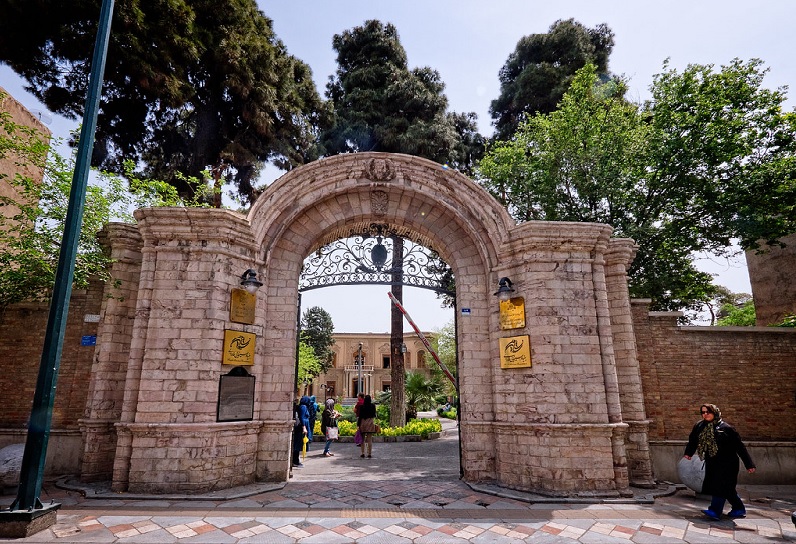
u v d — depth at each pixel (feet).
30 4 44.55
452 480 33.91
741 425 37.65
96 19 47.57
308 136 75.72
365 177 36.68
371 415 46.91
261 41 65.00
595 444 29.91
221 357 30.30
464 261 37.11
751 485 34.91
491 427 33.50
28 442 21.30
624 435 32.78
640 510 26.16
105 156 60.59
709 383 38.32
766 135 47.03
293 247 36.37
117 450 28.60
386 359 191.11
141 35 49.70
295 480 33.24
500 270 34.76
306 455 48.01
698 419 37.63
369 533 21.40
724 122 47.16
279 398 33.35
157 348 29.60
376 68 82.94
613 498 28.40
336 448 54.03
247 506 25.84
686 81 49.52
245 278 32.32
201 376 29.25
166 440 28.25
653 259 52.19
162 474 27.86
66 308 22.98
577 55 80.48
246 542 20.01
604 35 87.30
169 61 52.90
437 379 92.68
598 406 30.60
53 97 54.39
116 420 32.22
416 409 89.51
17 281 30.89
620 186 50.90
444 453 49.19
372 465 41.16
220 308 30.78
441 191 36.83
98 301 36.91
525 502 27.61
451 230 37.81
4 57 49.19
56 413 34.73
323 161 36.01
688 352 38.91
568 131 54.34
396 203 37.65
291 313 35.12
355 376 187.42
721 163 48.03
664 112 50.29
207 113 64.95
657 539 20.99
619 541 20.67
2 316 37.88
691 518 24.56
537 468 29.84
